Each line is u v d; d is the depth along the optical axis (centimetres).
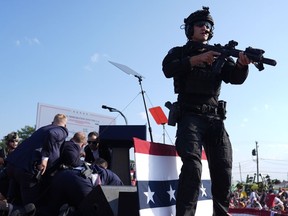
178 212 283
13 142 713
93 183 375
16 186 398
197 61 303
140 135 547
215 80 317
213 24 339
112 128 563
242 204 1934
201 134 304
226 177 315
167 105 331
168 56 323
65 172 355
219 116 315
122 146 567
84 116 1199
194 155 289
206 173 370
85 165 369
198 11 336
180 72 310
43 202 373
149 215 281
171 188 319
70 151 408
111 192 316
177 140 302
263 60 286
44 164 376
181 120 310
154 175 300
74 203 349
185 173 287
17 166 373
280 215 745
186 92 312
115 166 559
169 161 326
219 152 314
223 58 308
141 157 290
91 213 316
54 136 386
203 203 351
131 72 570
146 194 284
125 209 310
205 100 311
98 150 608
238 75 321
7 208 347
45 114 1123
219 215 320
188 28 339
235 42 307
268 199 1934
